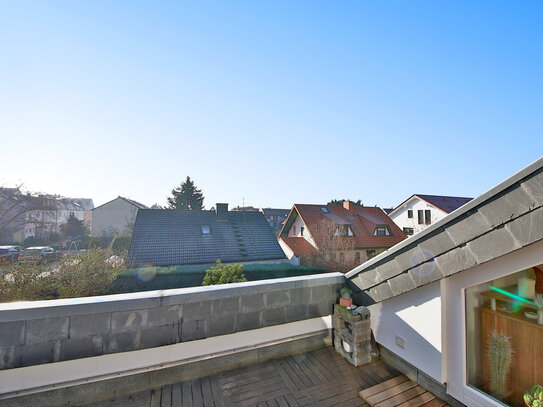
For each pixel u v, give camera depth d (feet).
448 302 6.72
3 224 78.74
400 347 8.02
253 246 56.34
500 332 6.39
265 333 8.56
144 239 50.93
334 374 7.86
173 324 7.48
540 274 5.90
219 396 6.88
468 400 6.23
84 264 26.63
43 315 6.38
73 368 6.53
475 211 5.48
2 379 6.07
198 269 40.78
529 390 5.80
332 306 9.82
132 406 6.48
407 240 7.06
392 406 6.48
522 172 4.62
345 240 62.75
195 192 124.77
